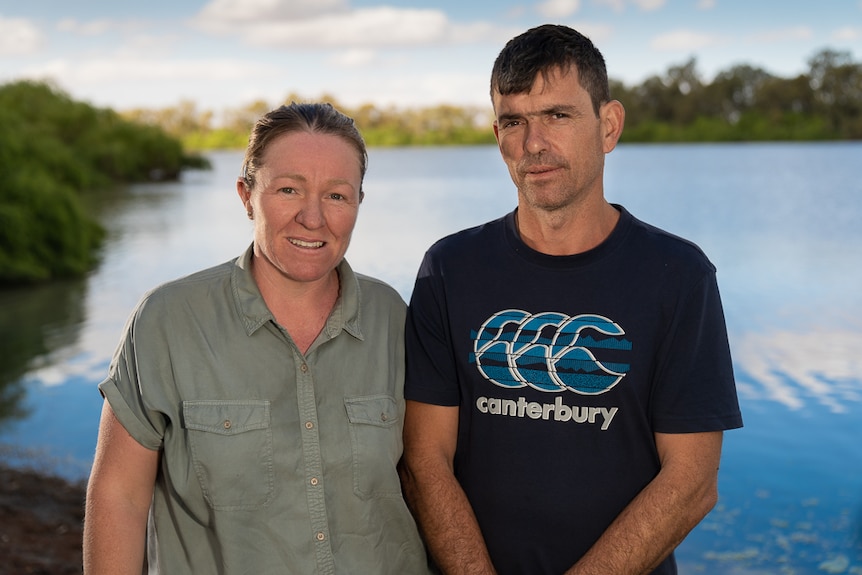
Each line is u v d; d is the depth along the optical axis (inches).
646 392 88.4
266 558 81.7
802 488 310.5
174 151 3056.1
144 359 82.1
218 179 3019.2
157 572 85.2
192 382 82.7
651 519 85.2
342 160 83.9
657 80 5167.3
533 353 89.0
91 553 80.1
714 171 2664.9
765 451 354.9
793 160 3267.7
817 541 264.8
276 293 87.4
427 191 2187.5
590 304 88.4
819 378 470.3
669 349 87.7
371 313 92.0
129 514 81.3
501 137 91.1
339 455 84.6
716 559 255.1
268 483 82.3
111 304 787.4
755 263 929.5
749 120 4849.9
